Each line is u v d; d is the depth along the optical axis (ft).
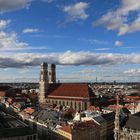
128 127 599.98
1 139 567.18
